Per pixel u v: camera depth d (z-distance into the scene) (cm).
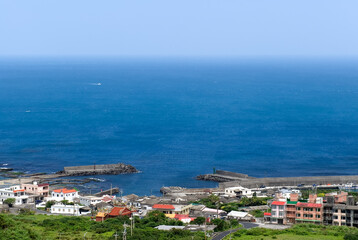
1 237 17888
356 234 19125
